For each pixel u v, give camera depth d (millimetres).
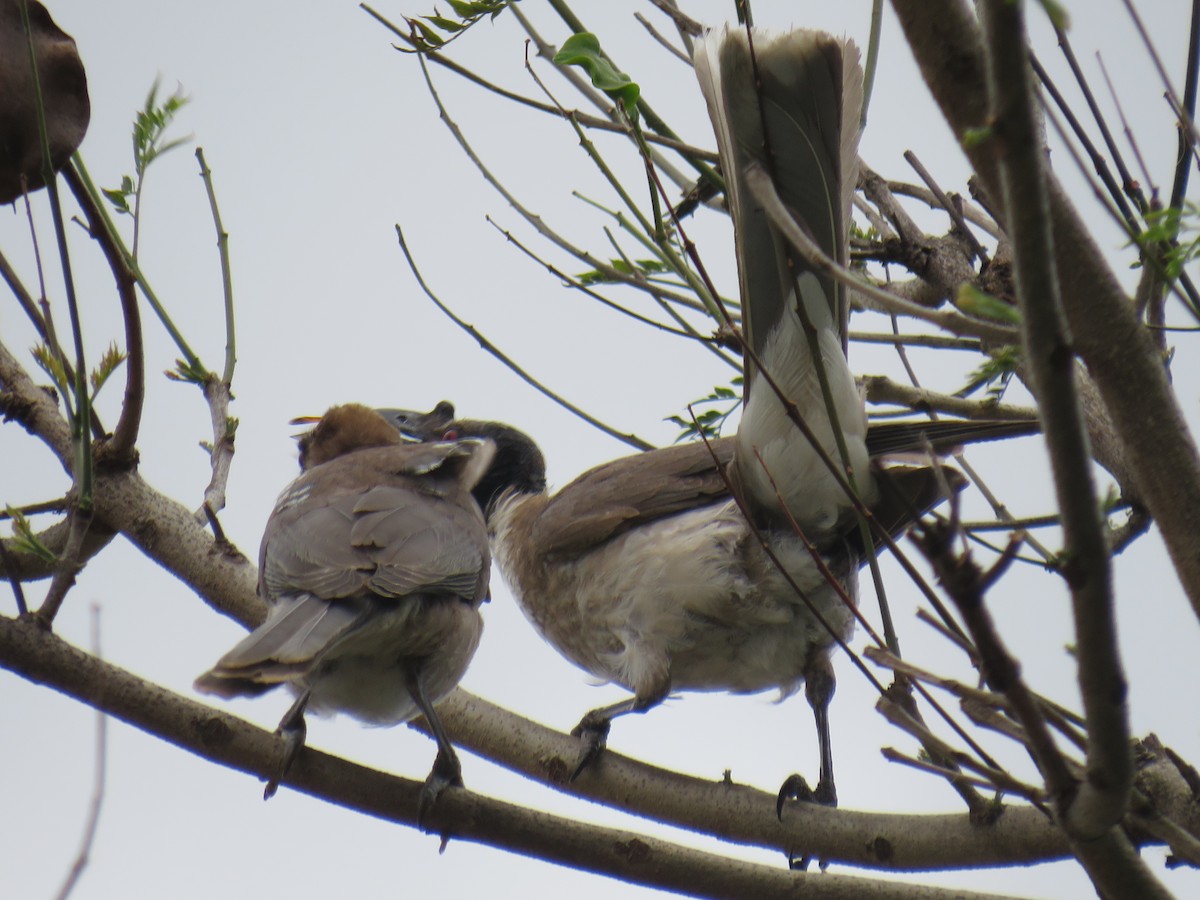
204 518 9156
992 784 5148
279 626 7773
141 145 8133
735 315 8805
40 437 9180
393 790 7410
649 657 9695
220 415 9094
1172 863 6273
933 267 9172
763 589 9352
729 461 9836
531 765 8516
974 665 5484
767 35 6824
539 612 10484
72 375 7348
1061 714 5203
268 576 8562
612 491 10156
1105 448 7957
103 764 5785
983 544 6738
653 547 9672
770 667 9711
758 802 7926
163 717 7125
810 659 9633
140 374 8680
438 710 8789
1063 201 5031
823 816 7738
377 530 8656
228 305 9203
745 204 7297
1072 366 4035
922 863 7402
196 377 9117
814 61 6809
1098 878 4773
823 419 8250
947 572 4113
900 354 9000
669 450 10430
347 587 8125
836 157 6828
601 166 7195
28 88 6938
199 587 8961
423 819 7336
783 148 6902
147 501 9086
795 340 8086
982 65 4828
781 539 9203
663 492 9945
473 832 7344
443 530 8906
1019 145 3891
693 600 9500
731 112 6848
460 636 8680
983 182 4871
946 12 4852
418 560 8500
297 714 7613
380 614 8188
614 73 7043
